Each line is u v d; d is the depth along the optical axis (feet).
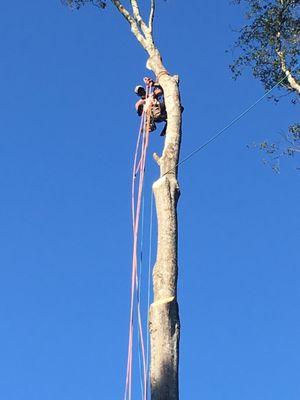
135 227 30.50
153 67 35.19
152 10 40.65
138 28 40.16
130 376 27.81
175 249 27.73
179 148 30.94
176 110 32.07
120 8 41.14
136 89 33.60
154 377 25.05
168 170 29.81
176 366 25.35
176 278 27.17
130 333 28.45
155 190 29.12
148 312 26.55
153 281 27.25
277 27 54.49
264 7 54.44
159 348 25.55
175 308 26.48
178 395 24.90
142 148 32.63
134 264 29.55
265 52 54.75
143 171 32.14
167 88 33.04
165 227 28.09
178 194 29.32
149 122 33.06
